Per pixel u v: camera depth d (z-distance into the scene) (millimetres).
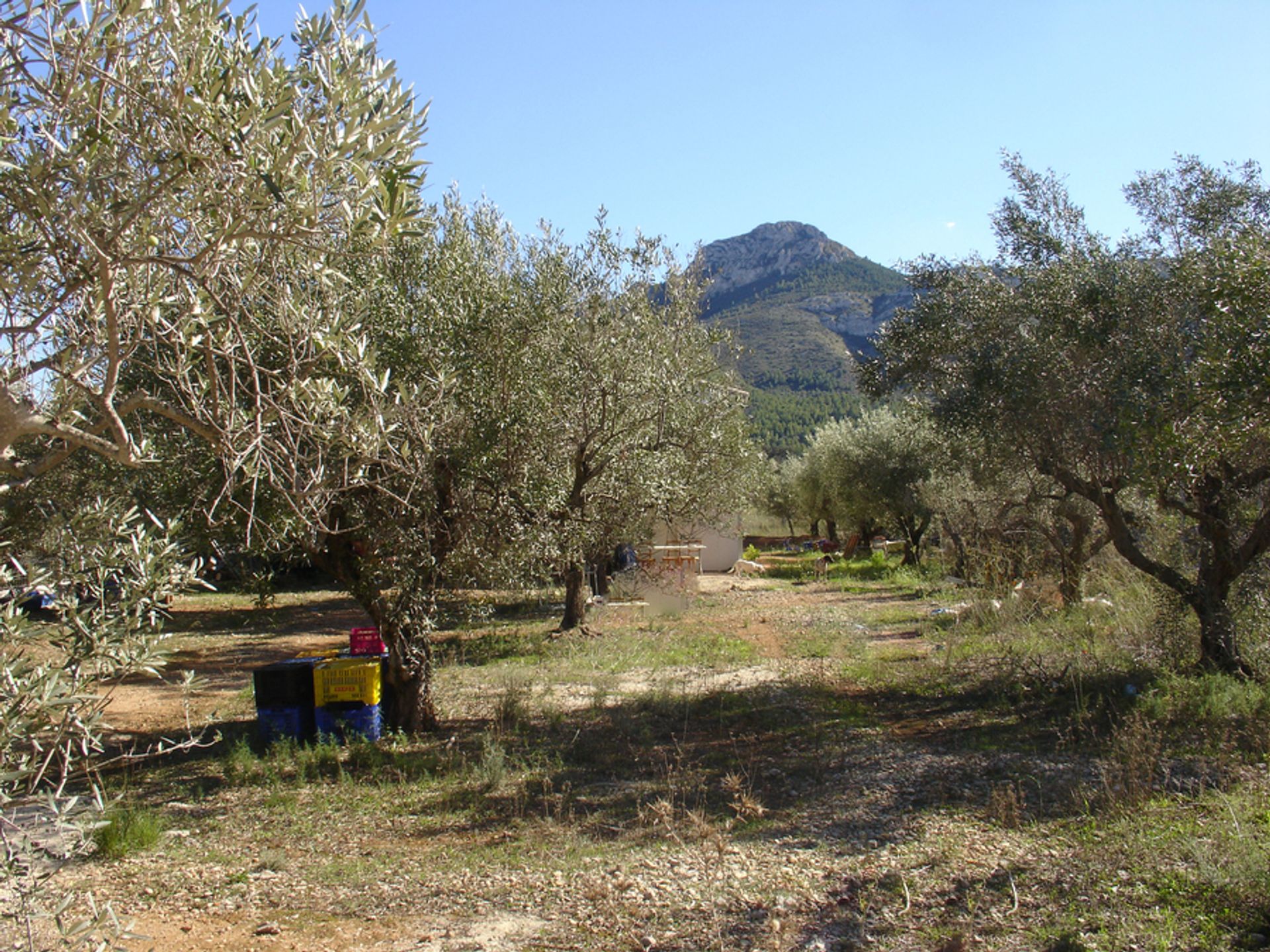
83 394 2775
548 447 9414
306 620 20500
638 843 5715
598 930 4438
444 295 8062
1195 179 8219
